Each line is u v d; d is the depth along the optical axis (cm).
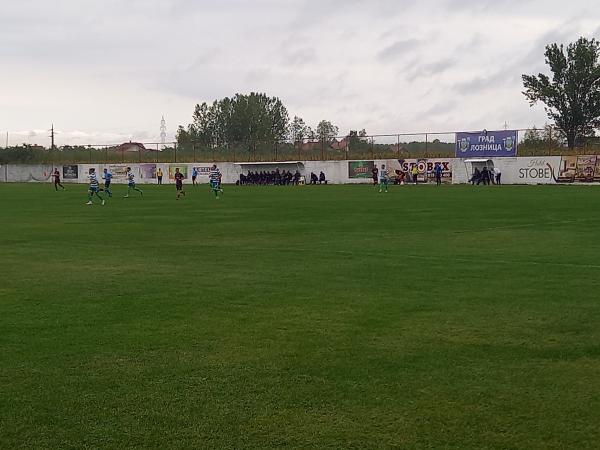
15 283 1192
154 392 620
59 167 8894
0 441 521
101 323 880
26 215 2909
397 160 6762
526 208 2992
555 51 8256
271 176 7344
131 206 3528
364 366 687
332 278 1205
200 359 718
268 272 1284
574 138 6362
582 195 4091
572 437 517
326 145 7675
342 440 515
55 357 731
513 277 1188
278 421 551
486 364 690
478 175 6250
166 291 1100
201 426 543
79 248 1708
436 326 842
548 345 756
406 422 546
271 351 745
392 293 1055
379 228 2128
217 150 8519
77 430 539
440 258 1437
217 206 3447
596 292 1043
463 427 536
